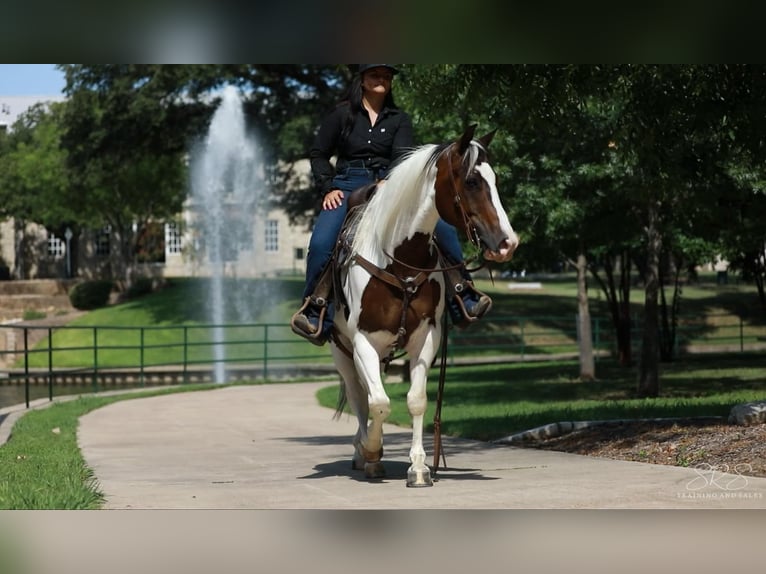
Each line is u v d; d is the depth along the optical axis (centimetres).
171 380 3888
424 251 905
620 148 1398
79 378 3994
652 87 1281
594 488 902
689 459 1045
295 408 2216
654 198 1948
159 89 4891
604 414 1645
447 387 2750
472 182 855
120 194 6431
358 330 923
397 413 1948
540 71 1227
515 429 1514
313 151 1030
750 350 4128
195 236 7219
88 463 1240
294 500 881
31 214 7538
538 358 4047
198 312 5728
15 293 7425
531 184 2181
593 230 2325
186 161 6419
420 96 1383
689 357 3822
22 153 7350
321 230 991
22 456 1242
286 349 4766
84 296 6556
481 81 1241
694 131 1417
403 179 898
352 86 1032
